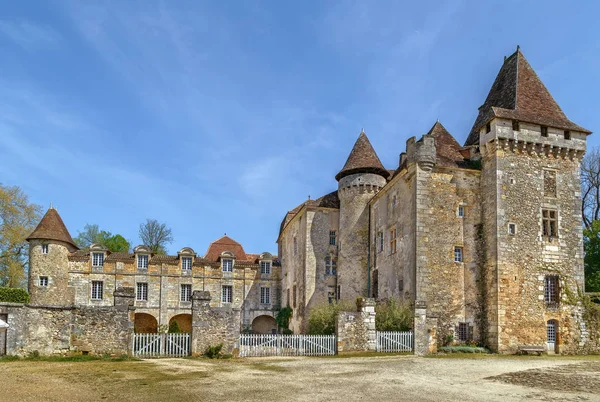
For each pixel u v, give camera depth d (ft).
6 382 52.49
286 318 150.10
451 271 97.25
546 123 99.55
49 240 147.02
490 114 99.30
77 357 73.10
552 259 96.94
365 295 122.42
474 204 100.63
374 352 84.69
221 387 50.52
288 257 155.22
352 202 127.13
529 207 97.19
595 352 95.66
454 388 50.83
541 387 51.47
